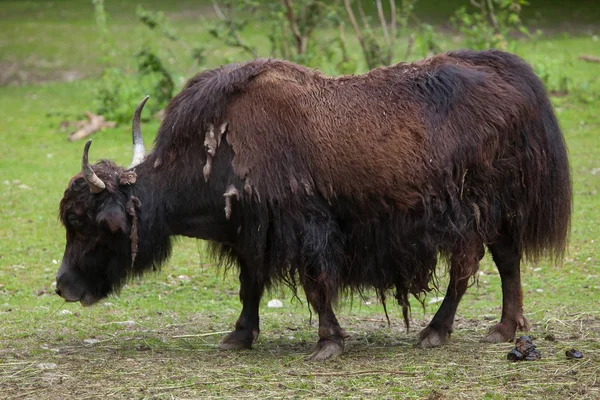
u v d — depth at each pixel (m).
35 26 103.50
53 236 39.78
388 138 23.30
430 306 30.86
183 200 24.06
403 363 22.80
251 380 21.39
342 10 68.94
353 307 31.02
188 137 23.84
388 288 24.31
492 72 24.84
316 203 23.25
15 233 40.09
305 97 23.69
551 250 25.39
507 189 24.38
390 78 24.25
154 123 63.06
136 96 65.50
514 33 87.81
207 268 35.44
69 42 94.31
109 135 60.84
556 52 78.56
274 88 23.66
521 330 25.92
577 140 54.41
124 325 27.78
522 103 24.34
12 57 88.94
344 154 23.16
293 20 61.69
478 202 23.95
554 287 31.89
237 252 25.25
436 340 24.72
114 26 100.88
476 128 23.70
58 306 30.33
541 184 24.72
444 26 88.88
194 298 31.89
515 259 25.31
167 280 33.91
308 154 23.20
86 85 72.69
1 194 46.66
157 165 24.14
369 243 23.64
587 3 101.50
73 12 112.31
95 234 24.25
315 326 28.02
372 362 22.98
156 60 64.06
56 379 21.62
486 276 34.09
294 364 22.95
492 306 30.16
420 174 23.22
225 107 23.66
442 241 23.72
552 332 25.91
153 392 20.52
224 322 28.33
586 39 85.62
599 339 24.88
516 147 24.30
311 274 23.31
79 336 26.34
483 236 24.09
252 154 23.14
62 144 59.00
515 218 24.72
